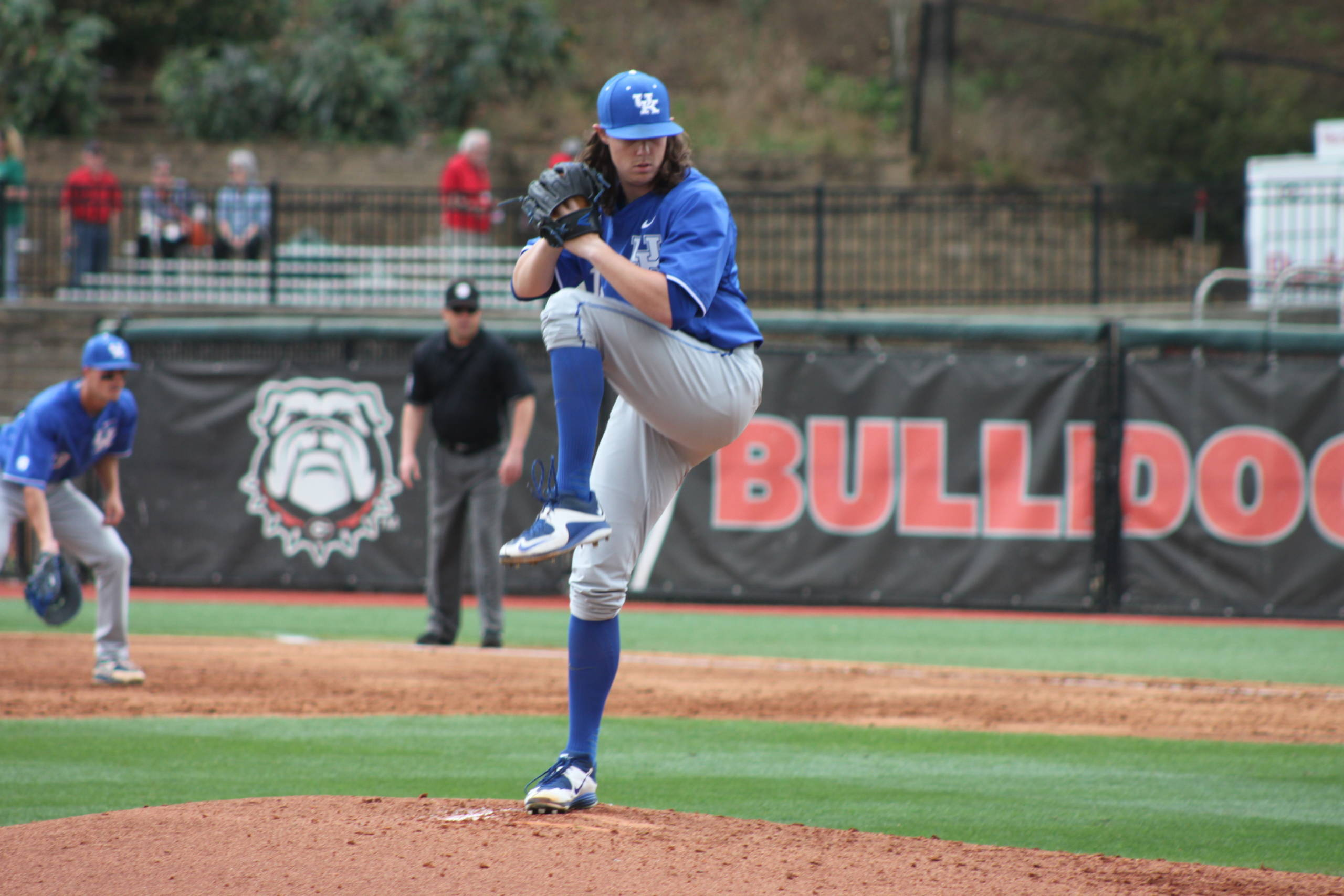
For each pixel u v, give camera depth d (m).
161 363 43.50
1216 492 40.78
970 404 41.72
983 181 86.12
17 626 34.41
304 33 81.19
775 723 22.61
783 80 102.12
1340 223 56.91
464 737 20.86
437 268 58.84
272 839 12.38
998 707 24.25
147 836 12.52
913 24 111.12
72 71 75.62
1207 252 72.50
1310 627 39.12
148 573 43.34
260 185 58.72
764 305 66.44
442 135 79.56
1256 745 21.12
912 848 13.05
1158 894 11.75
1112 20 101.75
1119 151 89.00
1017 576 41.44
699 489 42.31
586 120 87.00
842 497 42.03
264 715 22.53
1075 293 61.03
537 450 41.97
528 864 11.67
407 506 42.69
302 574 43.00
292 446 43.09
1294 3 111.75
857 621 39.25
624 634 36.03
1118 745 21.02
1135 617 40.97
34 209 66.44
